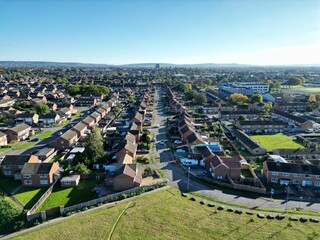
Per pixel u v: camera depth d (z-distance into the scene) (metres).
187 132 96.69
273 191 62.38
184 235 46.34
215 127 115.12
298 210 54.66
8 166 71.25
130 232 47.22
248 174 71.94
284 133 113.38
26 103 163.88
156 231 47.41
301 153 83.31
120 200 57.78
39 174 65.75
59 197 61.09
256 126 115.50
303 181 66.44
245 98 183.12
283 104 164.50
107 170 74.31
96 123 124.81
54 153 85.56
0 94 197.75
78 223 50.09
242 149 91.88
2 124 125.88
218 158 71.44
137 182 62.91
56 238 46.19
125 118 138.62
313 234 46.16
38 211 55.00
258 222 50.03
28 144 97.88
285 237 45.62
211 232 47.09
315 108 157.25
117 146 88.75
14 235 47.69
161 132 112.38
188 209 54.28
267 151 86.06
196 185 65.62
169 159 82.50
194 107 170.38
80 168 70.50
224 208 54.75
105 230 47.84
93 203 56.56
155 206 55.22
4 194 62.28
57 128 120.81
